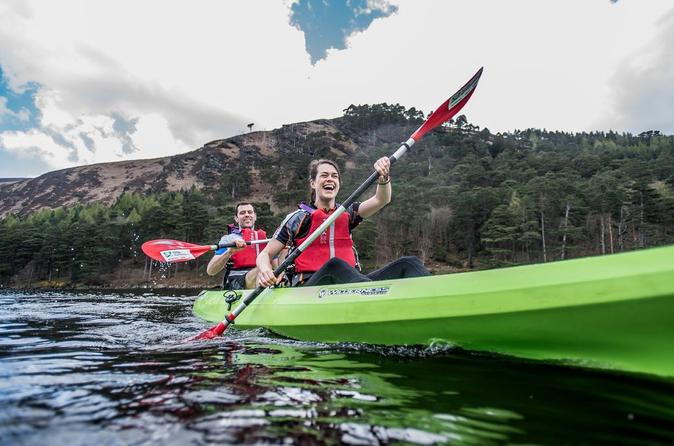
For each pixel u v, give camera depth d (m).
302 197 70.12
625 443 1.04
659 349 1.49
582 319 1.60
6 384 1.55
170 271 48.34
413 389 1.52
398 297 2.33
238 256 6.03
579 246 47.91
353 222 3.79
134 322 4.26
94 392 1.45
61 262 48.88
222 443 1.01
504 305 1.83
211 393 1.44
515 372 1.73
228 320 3.02
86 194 117.88
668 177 62.75
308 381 1.63
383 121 127.19
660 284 1.39
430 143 95.19
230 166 111.56
